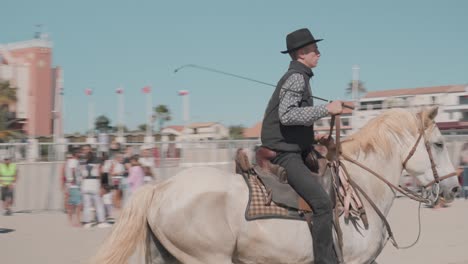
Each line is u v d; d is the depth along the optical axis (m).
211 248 4.55
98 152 13.98
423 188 5.51
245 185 4.74
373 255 5.16
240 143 15.34
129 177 12.67
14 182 13.77
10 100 41.94
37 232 11.07
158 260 4.70
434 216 13.87
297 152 4.80
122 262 4.48
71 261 8.48
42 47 46.44
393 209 15.16
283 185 4.78
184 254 4.60
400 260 8.86
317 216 4.71
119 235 4.52
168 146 14.53
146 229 4.64
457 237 10.94
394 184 5.42
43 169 14.68
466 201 16.75
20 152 14.58
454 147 17.16
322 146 5.14
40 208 14.57
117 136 19.84
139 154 14.04
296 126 4.79
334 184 4.99
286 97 4.67
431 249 9.73
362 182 5.23
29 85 46.16
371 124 5.47
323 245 4.70
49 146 14.77
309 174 4.76
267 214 4.62
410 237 10.97
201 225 4.52
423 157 5.41
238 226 4.60
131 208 4.58
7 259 8.62
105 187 12.49
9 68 45.50
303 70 4.81
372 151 5.34
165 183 4.73
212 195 4.57
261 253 4.65
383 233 5.27
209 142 15.01
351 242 4.96
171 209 4.52
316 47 4.93
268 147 4.85
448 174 5.44
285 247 4.66
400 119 5.45
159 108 45.81
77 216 12.14
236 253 4.70
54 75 47.66
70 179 12.15
